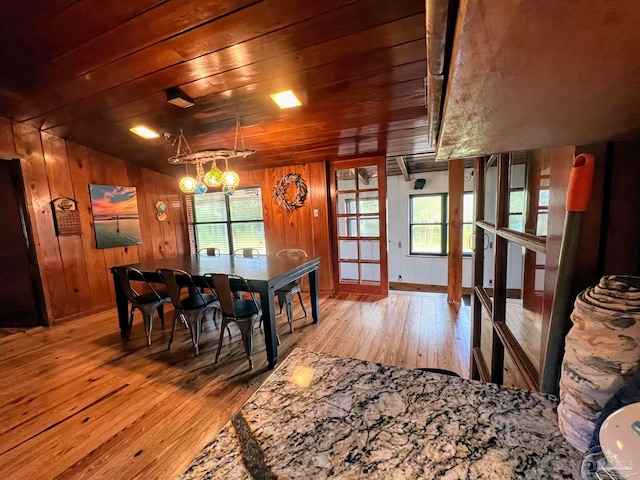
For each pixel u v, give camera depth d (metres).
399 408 0.68
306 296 4.45
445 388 0.74
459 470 0.52
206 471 0.54
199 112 2.70
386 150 3.88
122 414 1.92
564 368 0.54
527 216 1.03
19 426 1.83
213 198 5.30
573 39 0.26
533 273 0.96
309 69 2.03
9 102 2.64
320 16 1.58
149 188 4.64
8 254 3.37
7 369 2.51
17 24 1.69
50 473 1.50
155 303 2.99
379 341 2.90
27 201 3.27
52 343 3.01
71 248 3.67
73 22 1.67
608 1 0.20
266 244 4.90
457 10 0.29
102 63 2.02
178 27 1.69
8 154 3.09
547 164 0.83
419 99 2.42
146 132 3.18
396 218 6.44
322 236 4.51
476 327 1.78
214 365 2.52
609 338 0.46
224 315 2.55
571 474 0.49
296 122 2.87
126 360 2.63
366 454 0.56
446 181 5.96
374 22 1.62
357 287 4.52
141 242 4.51
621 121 0.47
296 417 0.67
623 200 0.57
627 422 0.41
